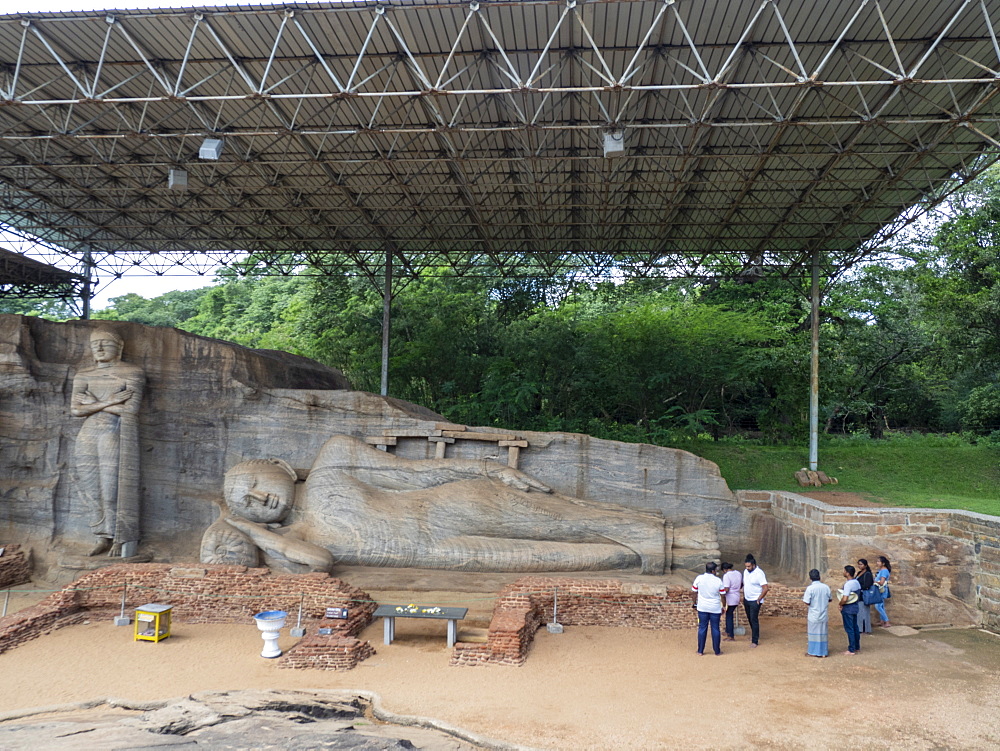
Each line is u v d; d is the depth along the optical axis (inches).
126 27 526.3
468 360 1197.1
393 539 521.7
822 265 907.4
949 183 722.2
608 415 1149.7
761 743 295.3
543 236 919.7
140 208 869.2
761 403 1202.6
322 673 378.6
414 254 1232.8
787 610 490.0
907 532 509.7
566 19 511.5
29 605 495.8
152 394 589.3
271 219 903.1
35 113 660.1
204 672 379.6
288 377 664.4
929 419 1304.1
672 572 520.1
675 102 616.7
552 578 478.0
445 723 311.4
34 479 575.5
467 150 709.3
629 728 309.3
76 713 322.7
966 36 520.4
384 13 490.6
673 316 1019.3
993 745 295.3
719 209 794.2
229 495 540.1
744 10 497.7
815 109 622.2
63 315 1841.8
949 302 823.7
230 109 649.0
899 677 373.4
